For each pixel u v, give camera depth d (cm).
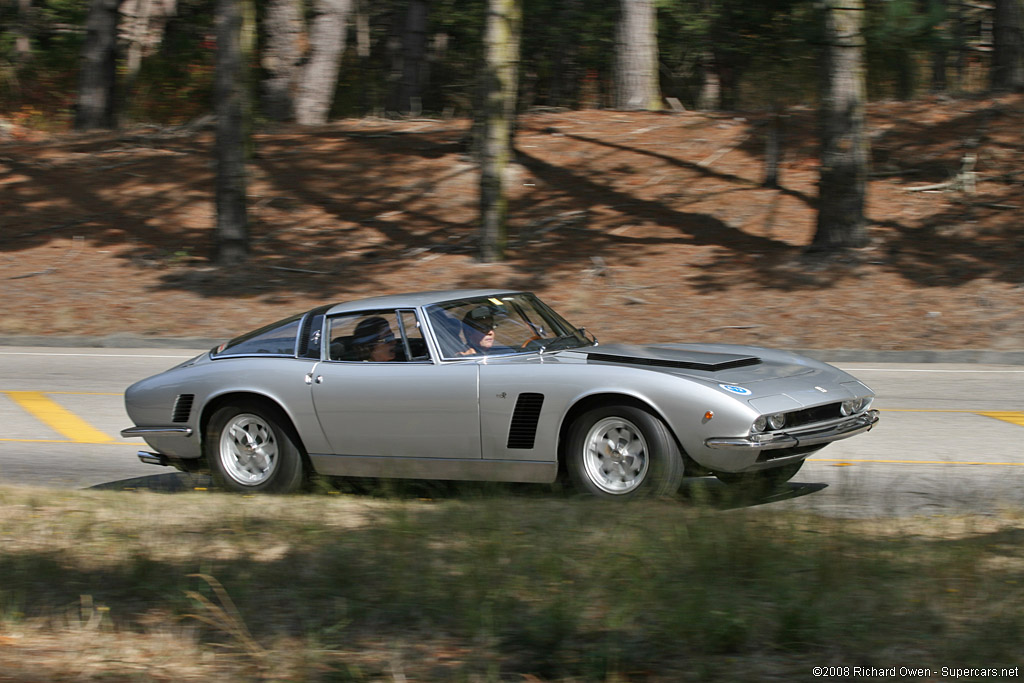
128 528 896
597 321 2523
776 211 3284
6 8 5778
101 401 1898
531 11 5484
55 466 1393
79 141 4538
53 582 752
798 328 2394
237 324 2661
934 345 2252
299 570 761
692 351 1134
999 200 3197
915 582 684
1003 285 2536
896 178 3506
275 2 4825
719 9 4691
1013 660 560
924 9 2677
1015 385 1877
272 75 4859
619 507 901
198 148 4347
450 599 677
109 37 5006
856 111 2789
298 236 3350
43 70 5806
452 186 3728
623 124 4288
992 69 4219
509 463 1027
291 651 608
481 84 2970
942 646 580
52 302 2872
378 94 6241
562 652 590
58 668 589
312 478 1138
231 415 1152
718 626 605
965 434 1450
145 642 630
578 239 3167
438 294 1157
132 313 2767
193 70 5847
